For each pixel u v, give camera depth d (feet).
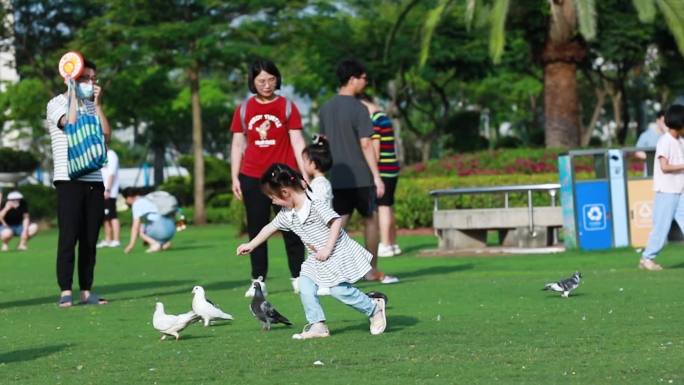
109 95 320.09
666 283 84.69
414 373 46.88
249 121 87.92
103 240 193.77
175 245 176.55
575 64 241.96
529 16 244.42
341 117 93.81
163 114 399.85
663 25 296.92
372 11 335.47
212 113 447.83
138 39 285.43
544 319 64.34
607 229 129.80
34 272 126.41
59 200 81.87
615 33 297.74
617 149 130.00
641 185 130.11
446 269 111.86
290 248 87.66
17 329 67.05
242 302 81.10
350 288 59.11
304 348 55.06
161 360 52.44
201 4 283.18
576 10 226.38
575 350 52.06
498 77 443.32
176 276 113.09
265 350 54.75
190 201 357.20
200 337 60.70
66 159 81.76
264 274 88.74
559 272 100.53
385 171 126.62
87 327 67.31
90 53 288.10
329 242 59.11
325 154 84.69
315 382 45.34
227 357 52.75
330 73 323.98
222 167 356.79
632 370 46.24
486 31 324.19
